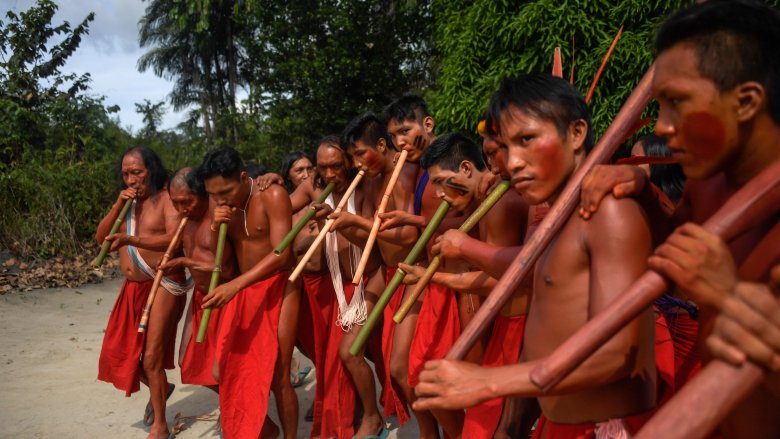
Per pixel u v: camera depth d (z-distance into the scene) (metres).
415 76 17.03
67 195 11.97
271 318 3.78
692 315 2.39
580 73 7.86
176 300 4.37
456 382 1.41
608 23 7.96
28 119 13.93
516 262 1.58
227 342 3.76
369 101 16.73
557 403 1.77
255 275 3.66
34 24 14.90
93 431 4.36
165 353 4.45
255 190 3.89
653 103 7.04
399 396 3.79
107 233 4.65
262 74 17.66
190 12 18.92
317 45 16.88
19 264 10.63
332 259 4.13
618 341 1.47
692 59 1.23
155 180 4.62
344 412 4.02
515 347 2.97
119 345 4.38
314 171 4.97
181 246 4.49
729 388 0.98
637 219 1.55
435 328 3.46
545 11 8.13
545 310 1.71
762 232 1.36
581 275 1.63
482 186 3.05
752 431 1.43
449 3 10.20
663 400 2.23
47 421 4.52
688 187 1.71
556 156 1.70
